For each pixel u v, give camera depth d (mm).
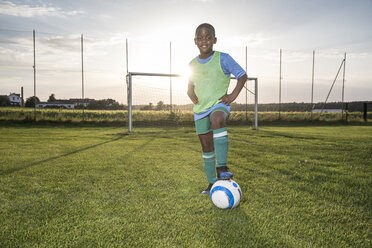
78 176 3523
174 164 4434
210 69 2436
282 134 10789
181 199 2555
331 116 23844
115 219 2076
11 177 3443
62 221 2043
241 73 2361
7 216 2141
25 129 12938
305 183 3201
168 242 1705
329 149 6363
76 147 6699
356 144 7352
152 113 17359
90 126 15977
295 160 4848
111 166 4227
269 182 3248
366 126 17656
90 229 1900
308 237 1797
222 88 2465
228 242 1707
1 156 5215
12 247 1653
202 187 2992
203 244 1679
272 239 1756
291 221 2043
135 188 2949
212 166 2680
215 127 2316
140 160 4816
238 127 16188
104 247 1650
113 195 2691
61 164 4379
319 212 2246
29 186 3020
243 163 4535
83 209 2291
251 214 2182
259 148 6527
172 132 11938
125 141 8227
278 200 2551
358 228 1957
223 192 2209
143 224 1980
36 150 6098
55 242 1715
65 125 15734
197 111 2555
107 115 20828
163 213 2199
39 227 1934
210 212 2225
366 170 4027
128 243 1694
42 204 2418
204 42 2420
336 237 1791
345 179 3412
